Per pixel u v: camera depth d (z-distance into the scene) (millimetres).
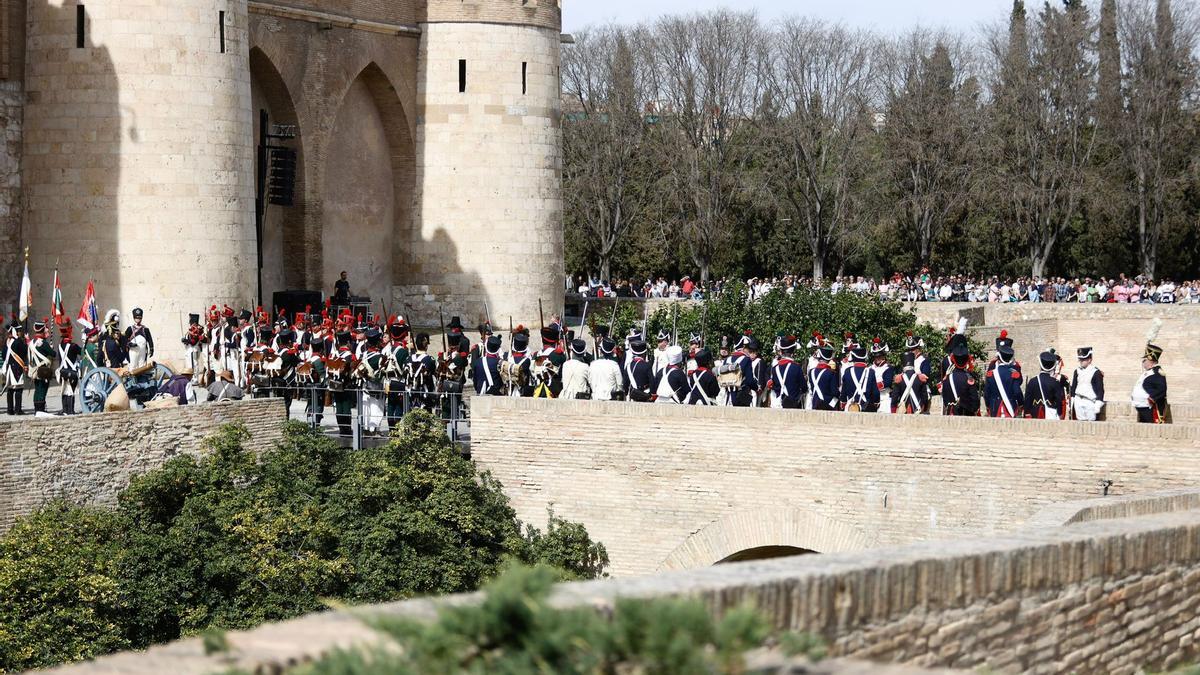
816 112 108500
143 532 34938
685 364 42125
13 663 31156
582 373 38844
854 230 107500
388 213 66000
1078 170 104875
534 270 65750
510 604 9609
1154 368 34781
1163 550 16375
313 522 36156
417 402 40812
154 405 37844
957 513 32938
